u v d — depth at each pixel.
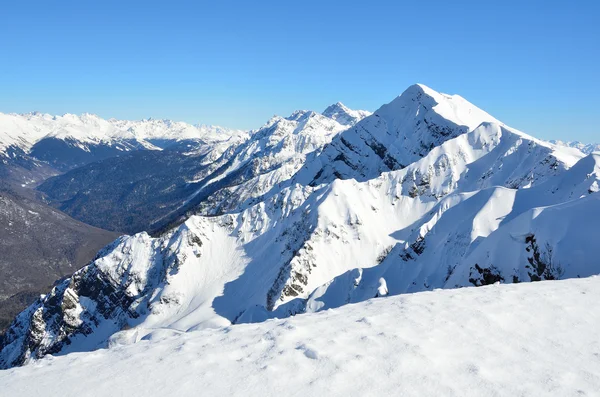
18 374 14.32
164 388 12.30
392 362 13.70
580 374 13.43
